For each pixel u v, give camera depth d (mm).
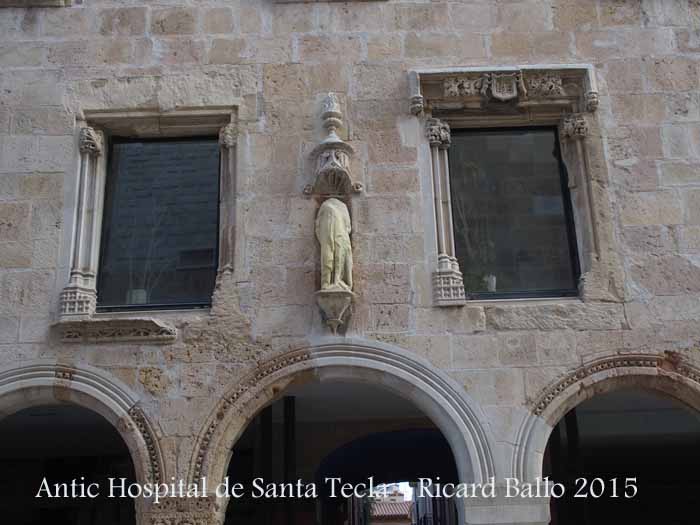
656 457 15906
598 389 9883
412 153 10875
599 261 10320
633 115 11047
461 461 9500
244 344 9969
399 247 10383
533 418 9609
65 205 10641
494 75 11109
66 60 11336
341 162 10609
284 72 11289
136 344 9977
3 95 11141
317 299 9953
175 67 11312
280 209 10586
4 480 15773
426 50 11406
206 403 9734
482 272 10727
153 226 11047
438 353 9891
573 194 10930
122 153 11406
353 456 15445
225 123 11211
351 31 11500
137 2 11648
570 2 11633
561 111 11234
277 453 12812
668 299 10156
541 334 9961
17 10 11586
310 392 11820
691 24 11539
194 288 10727
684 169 10773
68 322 9914
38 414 12484
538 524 9234
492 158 11273
